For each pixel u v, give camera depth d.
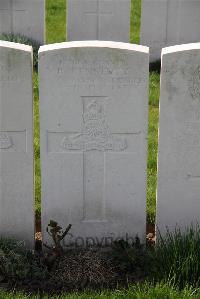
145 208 2.92
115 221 2.95
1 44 2.72
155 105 4.40
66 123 2.81
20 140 2.82
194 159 2.85
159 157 2.85
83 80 2.75
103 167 2.88
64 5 6.87
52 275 2.72
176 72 2.73
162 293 2.55
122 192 2.91
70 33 5.14
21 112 2.78
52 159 2.86
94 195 2.92
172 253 2.73
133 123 2.81
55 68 2.73
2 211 2.91
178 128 2.80
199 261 2.68
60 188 2.90
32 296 2.61
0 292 2.62
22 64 2.72
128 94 2.77
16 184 2.88
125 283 2.71
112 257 2.80
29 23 5.25
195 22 5.14
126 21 5.12
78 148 2.85
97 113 2.80
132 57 2.72
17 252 2.82
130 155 2.85
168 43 5.21
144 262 2.77
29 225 2.93
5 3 5.20
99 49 2.71
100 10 5.08
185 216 2.93
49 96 2.77
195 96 2.76
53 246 2.93
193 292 2.57
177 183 2.88
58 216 2.93
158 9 5.12
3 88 2.75
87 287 2.67
